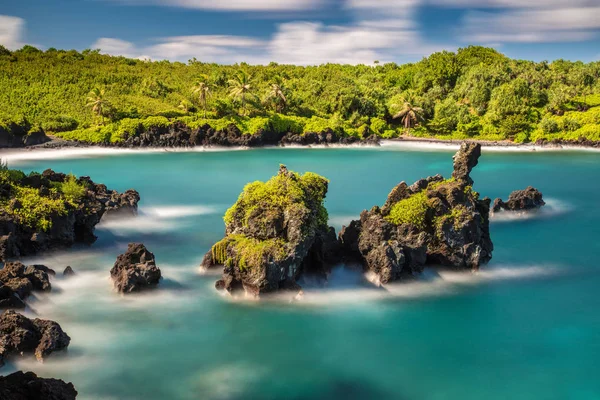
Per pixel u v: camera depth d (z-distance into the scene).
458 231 57.16
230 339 45.59
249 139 171.12
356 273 56.38
